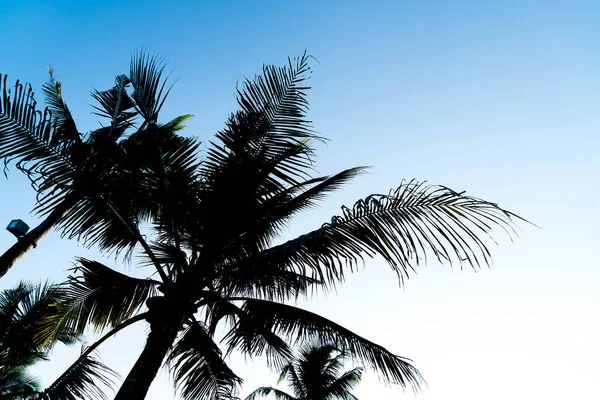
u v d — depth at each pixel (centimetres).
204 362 643
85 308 642
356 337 592
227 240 653
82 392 470
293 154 655
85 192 517
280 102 667
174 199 638
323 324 598
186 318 558
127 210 618
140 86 590
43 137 477
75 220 581
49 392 454
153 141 594
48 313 636
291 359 720
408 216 486
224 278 602
